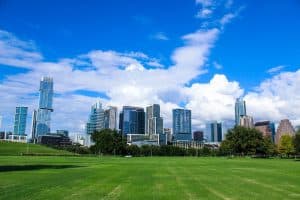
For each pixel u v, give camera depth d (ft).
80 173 138.41
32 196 69.10
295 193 78.64
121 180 108.17
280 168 201.87
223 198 69.46
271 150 634.84
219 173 149.07
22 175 123.34
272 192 80.02
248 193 77.77
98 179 110.73
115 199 66.39
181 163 285.23
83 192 76.23
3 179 106.73
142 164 250.78
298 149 467.11
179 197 70.08
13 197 67.51
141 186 90.43
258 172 158.92
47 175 124.47
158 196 71.15
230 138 618.85
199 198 69.05
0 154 573.74
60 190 79.30
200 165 242.58
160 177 122.93
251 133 606.55
